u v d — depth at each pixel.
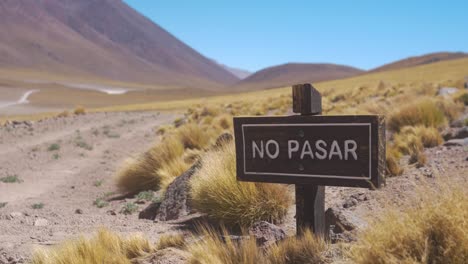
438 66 108.00
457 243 3.45
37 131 30.55
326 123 4.36
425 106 13.00
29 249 6.16
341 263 3.91
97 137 27.64
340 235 4.86
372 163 4.16
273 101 35.88
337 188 8.20
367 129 4.18
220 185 6.92
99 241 5.44
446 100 15.24
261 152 4.75
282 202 6.77
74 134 28.91
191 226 7.20
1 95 152.88
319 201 4.67
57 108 112.44
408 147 10.33
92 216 9.30
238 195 6.68
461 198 3.65
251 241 4.69
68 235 7.04
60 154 21.28
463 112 14.80
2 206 11.60
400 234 3.59
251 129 4.80
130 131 31.20
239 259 4.50
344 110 19.39
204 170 8.01
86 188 14.38
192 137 15.84
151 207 9.09
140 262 5.08
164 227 7.46
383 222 3.77
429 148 10.33
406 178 7.47
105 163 18.98
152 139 26.05
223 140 10.49
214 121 23.97
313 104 4.54
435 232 3.56
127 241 5.61
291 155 4.57
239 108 37.09
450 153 8.96
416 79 68.50
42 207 11.34
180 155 13.35
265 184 6.79
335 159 4.34
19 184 15.17
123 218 9.00
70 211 10.53
